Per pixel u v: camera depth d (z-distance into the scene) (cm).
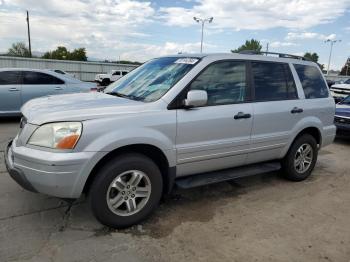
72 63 3566
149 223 358
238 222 371
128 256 296
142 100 366
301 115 485
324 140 535
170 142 354
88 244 311
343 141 862
